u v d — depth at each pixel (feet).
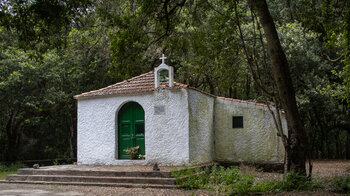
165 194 28.99
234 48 40.47
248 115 50.03
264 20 33.53
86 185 35.06
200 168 40.70
